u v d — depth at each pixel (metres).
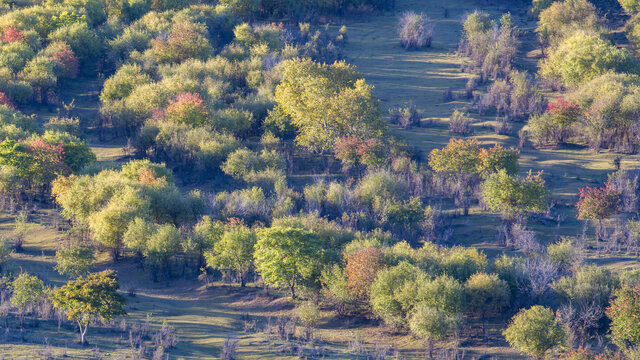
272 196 87.06
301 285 62.38
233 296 64.25
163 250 67.50
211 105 115.06
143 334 47.81
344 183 94.94
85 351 42.03
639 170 91.44
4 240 64.50
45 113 123.56
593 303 51.22
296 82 114.12
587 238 73.56
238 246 65.44
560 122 107.19
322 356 47.41
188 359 43.84
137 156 105.44
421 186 89.56
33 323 46.12
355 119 104.69
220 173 98.19
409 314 52.88
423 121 121.56
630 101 101.50
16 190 84.25
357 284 57.03
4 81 122.62
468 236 77.25
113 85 126.25
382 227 78.62
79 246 68.31
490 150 90.44
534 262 58.69
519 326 48.12
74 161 91.75
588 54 133.88
